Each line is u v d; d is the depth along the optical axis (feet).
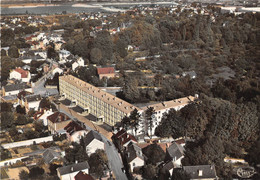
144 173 497.46
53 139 598.75
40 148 567.59
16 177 475.72
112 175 502.38
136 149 536.83
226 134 581.12
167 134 595.47
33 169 482.28
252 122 581.53
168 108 631.56
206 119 608.19
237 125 589.32
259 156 519.19
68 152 536.01
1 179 469.57
